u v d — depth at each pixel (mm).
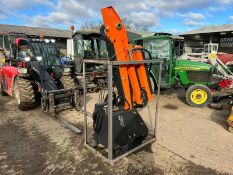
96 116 3180
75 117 4785
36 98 5477
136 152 3264
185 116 4961
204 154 3240
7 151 3287
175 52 6816
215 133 4004
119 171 2801
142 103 3211
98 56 7902
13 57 6246
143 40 6578
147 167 2889
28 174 2736
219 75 6387
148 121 4590
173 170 2830
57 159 3072
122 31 2920
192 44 16578
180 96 6879
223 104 5922
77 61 7691
